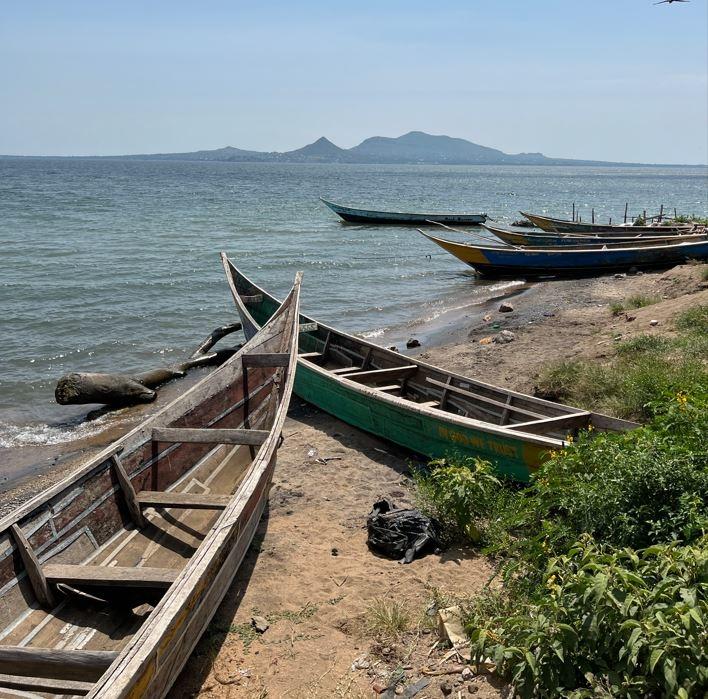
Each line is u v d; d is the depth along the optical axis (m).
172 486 7.57
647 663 3.91
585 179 181.00
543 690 4.23
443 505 7.16
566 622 4.36
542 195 88.69
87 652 4.65
